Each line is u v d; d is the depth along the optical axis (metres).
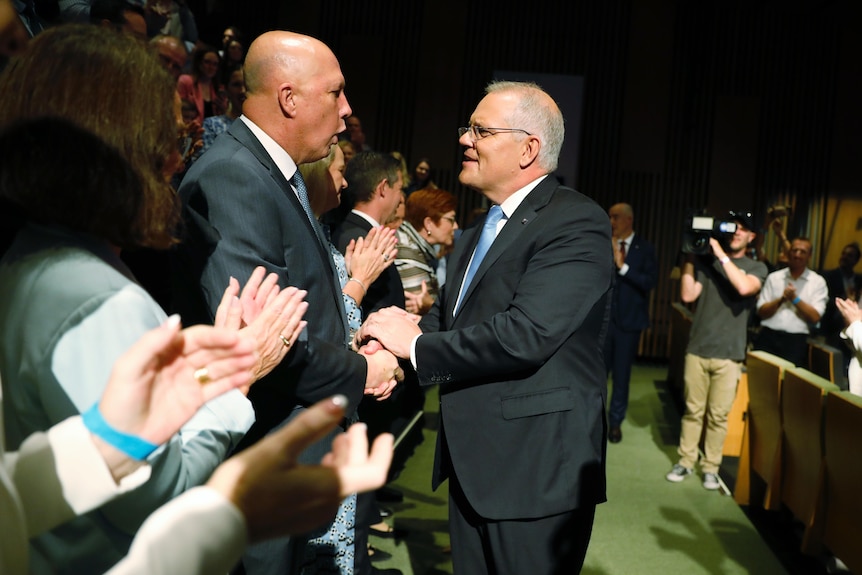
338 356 1.87
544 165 2.27
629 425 6.59
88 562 0.99
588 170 10.53
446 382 2.16
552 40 10.45
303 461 1.85
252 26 10.34
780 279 6.16
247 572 1.71
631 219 6.12
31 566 0.96
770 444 4.30
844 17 10.30
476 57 10.46
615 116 10.49
